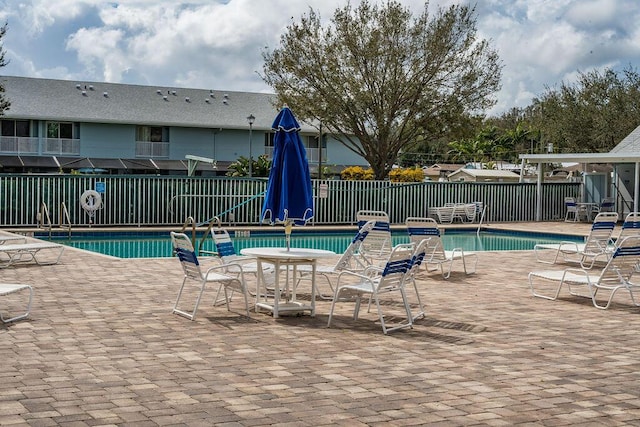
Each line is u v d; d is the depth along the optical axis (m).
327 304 9.62
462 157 69.44
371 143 35.16
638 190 30.52
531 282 11.24
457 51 33.78
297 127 9.49
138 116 40.78
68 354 6.54
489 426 4.75
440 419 4.86
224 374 5.94
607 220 14.35
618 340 7.57
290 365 6.28
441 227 27.36
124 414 4.85
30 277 11.68
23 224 24.47
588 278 9.84
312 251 9.12
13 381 5.62
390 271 7.89
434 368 6.25
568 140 48.59
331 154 45.41
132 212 25.84
